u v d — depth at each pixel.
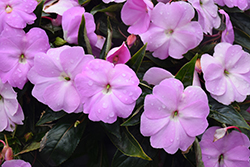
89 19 0.45
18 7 0.44
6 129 0.46
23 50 0.44
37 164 0.48
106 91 0.42
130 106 0.41
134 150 0.43
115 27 0.48
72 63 0.42
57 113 0.44
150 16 0.44
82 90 0.41
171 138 0.42
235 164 0.46
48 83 0.43
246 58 0.46
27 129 0.47
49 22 0.48
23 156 0.47
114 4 0.47
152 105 0.41
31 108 0.47
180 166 0.48
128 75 0.41
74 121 0.45
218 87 0.45
